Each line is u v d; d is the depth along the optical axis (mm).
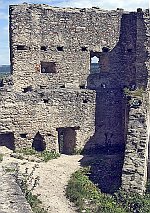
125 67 25312
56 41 24016
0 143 22344
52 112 22734
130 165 16734
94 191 16938
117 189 16531
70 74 24625
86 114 23719
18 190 10891
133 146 17688
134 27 24625
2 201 10008
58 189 16703
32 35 23422
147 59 24422
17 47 23234
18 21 22984
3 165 14758
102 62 25594
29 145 22484
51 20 23719
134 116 19250
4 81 22641
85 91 23516
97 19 24719
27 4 23234
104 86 25344
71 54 24469
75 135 23609
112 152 23969
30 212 9531
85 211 14703
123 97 24109
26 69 23609
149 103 21469
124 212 14844
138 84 24734
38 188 16312
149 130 20750
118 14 25031
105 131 24516
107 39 25094
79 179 18062
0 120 21453
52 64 24500
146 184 17578
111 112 24578
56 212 14258
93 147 24219
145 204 15195
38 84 24016
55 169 19438
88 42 24734
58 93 22766
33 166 19281
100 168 20109
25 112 22047
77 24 24312
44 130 22719
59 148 24547
